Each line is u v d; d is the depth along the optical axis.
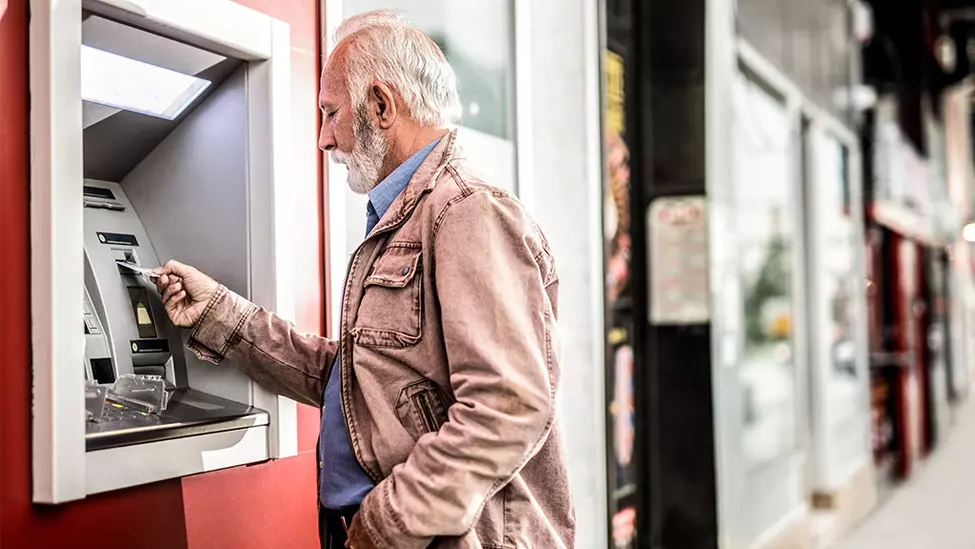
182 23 1.59
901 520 6.23
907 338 8.11
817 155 6.30
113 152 1.77
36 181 1.40
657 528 4.22
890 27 8.00
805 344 6.12
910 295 8.45
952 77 9.65
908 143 8.83
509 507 1.40
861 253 7.12
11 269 1.38
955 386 10.70
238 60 1.78
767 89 5.47
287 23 1.86
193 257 1.86
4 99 1.38
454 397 1.38
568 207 3.23
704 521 4.15
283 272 1.78
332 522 1.44
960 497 6.98
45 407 1.38
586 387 3.29
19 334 1.39
